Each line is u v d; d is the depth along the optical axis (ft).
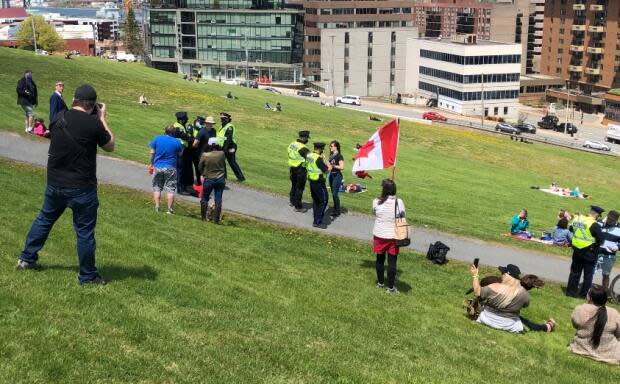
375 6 582.35
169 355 29.04
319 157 68.44
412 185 129.08
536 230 99.96
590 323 42.45
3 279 33.63
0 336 27.63
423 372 33.65
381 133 62.59
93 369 26.58
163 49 549.54
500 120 461.78
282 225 69.56
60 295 32.91
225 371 28.55
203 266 46.21
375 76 586.86
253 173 103.91
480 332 43.68
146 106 177.06
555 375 37.99
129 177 80.79
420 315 44.96
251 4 531.09
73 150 32.73
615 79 560.61
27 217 51.01
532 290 57.82
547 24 625.41
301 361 31.19
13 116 108.68
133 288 36.55
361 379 30.58
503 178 164.55
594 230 55.83
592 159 251.80
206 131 75.20
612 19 554.87
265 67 540.52
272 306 39.86
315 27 564.30
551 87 604.90
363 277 53.31
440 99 518.78
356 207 80.79
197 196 77.15
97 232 50.06
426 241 71.36
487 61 484.74
